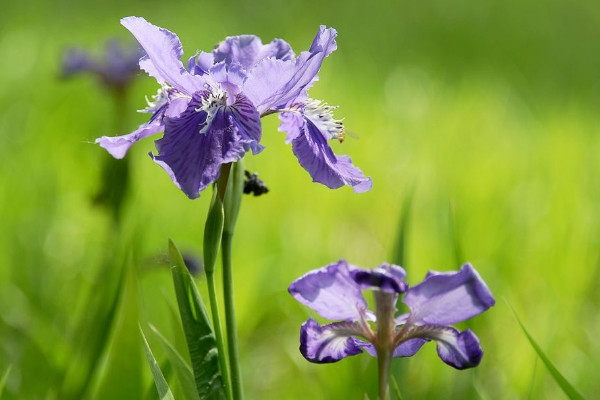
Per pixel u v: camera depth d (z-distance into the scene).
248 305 1.69
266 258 1.88
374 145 2.70
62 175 2.29
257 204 2.22
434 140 2.80
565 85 3.96
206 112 1.34
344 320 1.32
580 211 2.12
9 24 4.06
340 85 3.28
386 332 1.31
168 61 1.34
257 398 1.64
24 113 2.77
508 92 3.49
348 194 2.36
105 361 1.49
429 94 3.42
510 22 4.73
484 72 3.99
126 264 1.49
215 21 4.25
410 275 1.71
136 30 1.33
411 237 1.99
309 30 4.34
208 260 1.34
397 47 4.33
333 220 2.26
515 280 1.89
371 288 1.31
